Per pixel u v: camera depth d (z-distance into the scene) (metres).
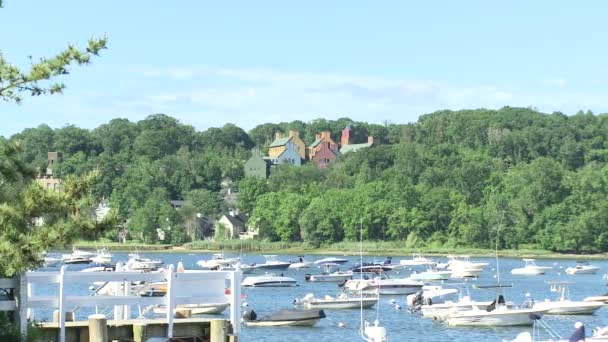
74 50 31.19
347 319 82.56
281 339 69.75
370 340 61.94
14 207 31.05
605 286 133.75
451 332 74.25
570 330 74.75
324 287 123.25
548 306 83.81
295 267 167.00
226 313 77.25
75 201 32.41
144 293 67.44
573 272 164.38
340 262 173.75
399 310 90.38
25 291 33.31
